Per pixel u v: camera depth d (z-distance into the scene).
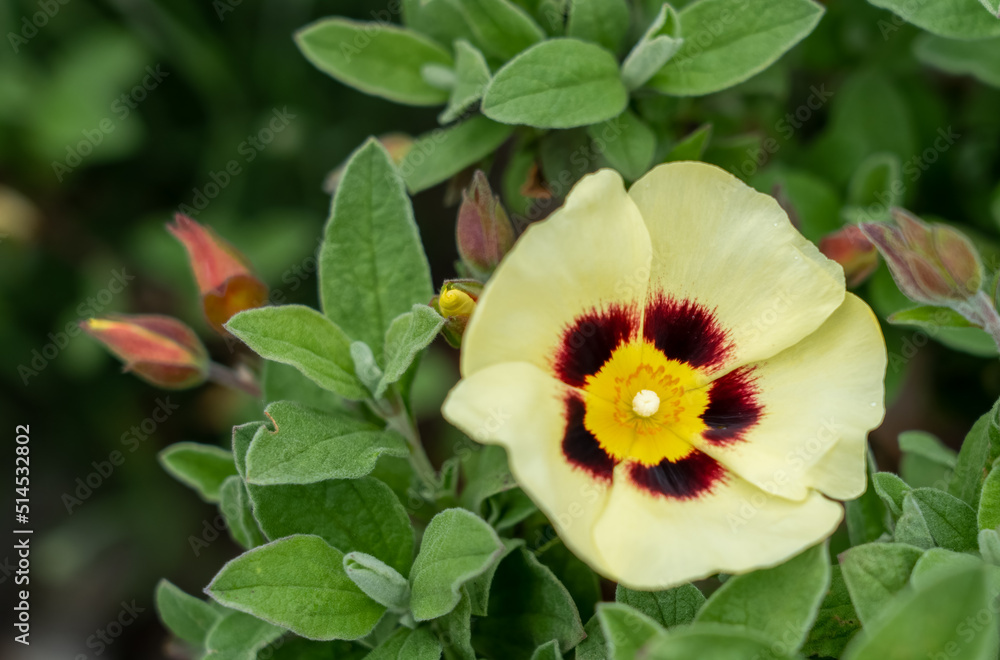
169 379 0.33
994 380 0.37
